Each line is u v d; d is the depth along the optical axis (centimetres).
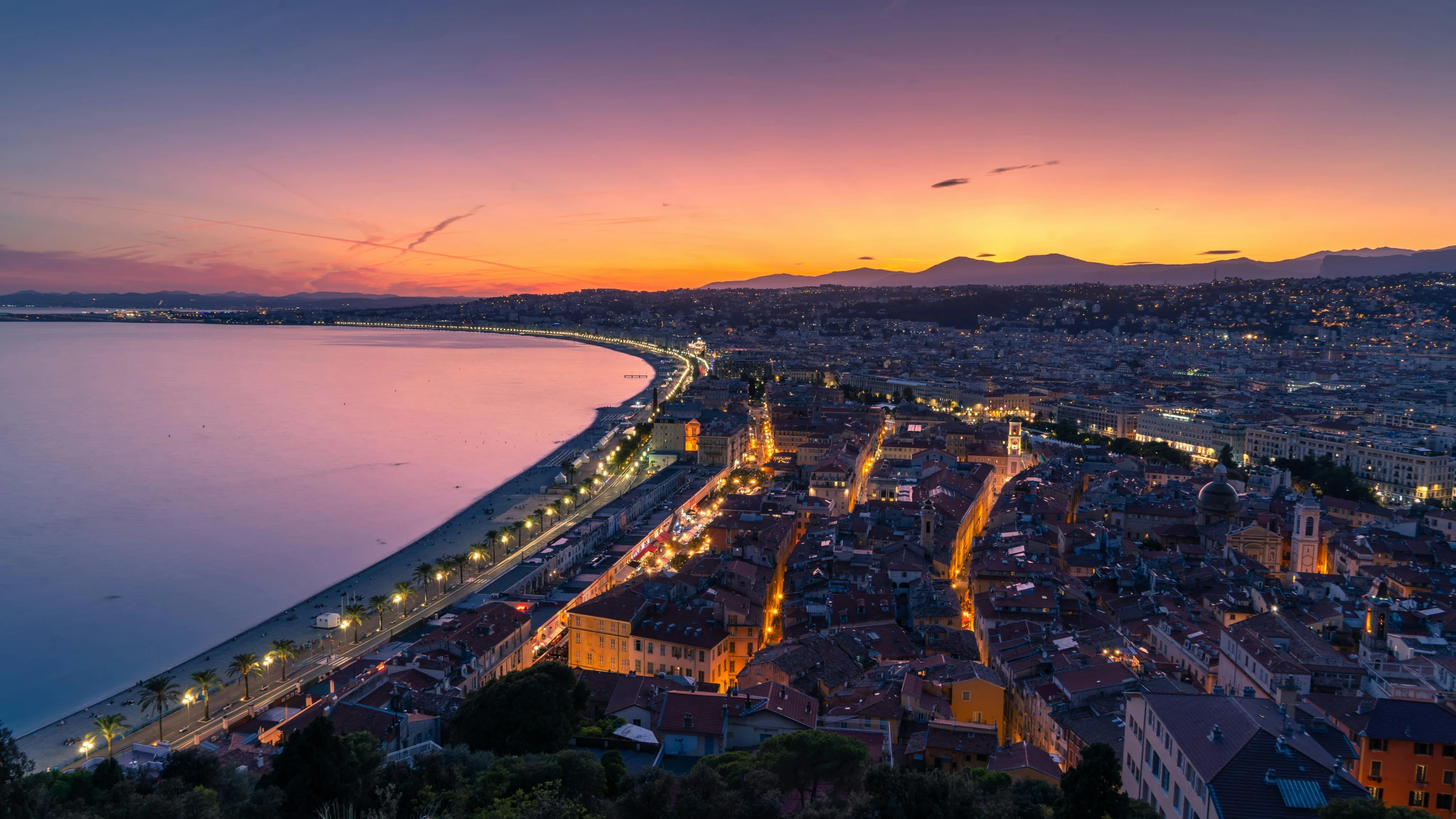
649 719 14950
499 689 14512
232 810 10244
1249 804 8175
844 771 11862
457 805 10369
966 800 10131
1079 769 9638
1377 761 11138
